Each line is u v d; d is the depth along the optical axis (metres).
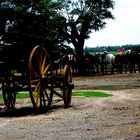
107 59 40.16
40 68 13.85
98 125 10.72
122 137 8.95
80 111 13.97
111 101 16.88
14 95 15.13
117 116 12.27
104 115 12.61
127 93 20.52
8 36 14.20
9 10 41.56
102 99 17.77
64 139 9.02
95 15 49.19
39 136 9.49
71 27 48.19
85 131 9.88
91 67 42.47
